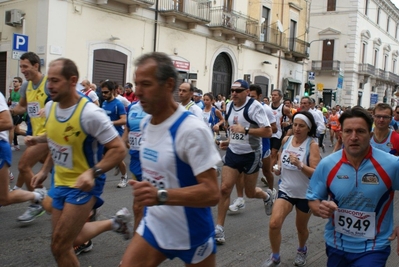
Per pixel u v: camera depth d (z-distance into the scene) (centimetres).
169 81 222
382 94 4884
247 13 2298
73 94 305
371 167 262
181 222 235
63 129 303
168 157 225
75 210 300
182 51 1908
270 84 2611
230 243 492
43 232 483
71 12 1449
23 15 1478
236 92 527
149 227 241
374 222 266
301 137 414
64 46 1443
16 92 1180
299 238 433
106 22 1562
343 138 264
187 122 223
